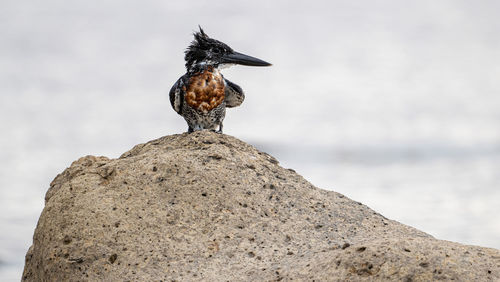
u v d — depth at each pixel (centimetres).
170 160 997
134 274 873
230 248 896
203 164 999
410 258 750
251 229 927
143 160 1004
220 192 966
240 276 848
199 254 890
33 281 981
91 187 974
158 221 928
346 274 759
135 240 909
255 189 984
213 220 934
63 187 986
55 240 928
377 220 977
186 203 950
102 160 1102
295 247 902
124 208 942
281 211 962
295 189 1005
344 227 951
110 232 917
